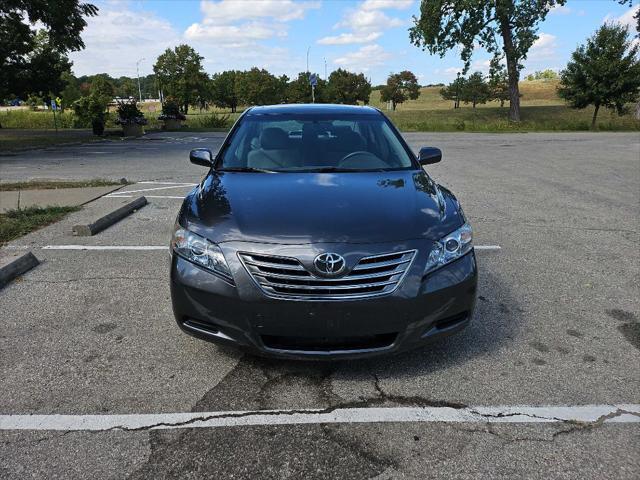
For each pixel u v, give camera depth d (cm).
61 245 572
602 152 1738
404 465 238
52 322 383
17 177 1079
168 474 231
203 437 256
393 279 286
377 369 320
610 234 650
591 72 3622
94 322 384
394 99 7294
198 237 304
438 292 293
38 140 2189
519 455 244
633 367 325
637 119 3738
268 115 480
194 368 321
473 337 364
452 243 307
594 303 428
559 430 262
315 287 279
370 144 441
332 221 300
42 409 278
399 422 269
